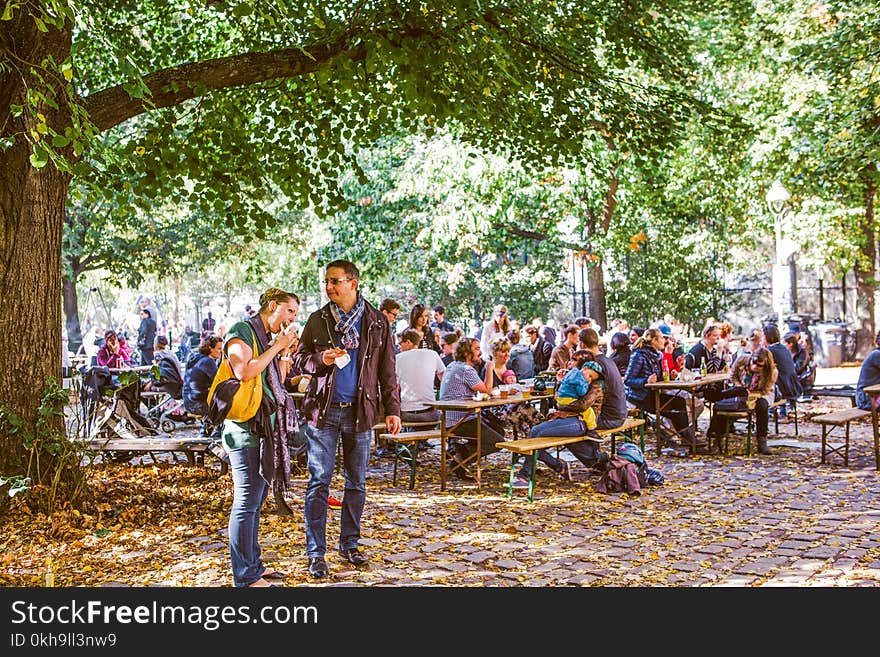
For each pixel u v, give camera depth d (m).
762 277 33.28
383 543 7.07
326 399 6.19
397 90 9.83
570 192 21.77
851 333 28.48
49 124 7.64
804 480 9.91
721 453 12.02
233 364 5.35
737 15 19.50
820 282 30.78
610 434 9.81
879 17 15.37
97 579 6.13
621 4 11.68
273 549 6.89
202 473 10.05
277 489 8.06
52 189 7.89
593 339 9.71
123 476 9.66
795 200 24.62
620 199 23.89
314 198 11.10
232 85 8.60
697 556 6.69
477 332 20.69
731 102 23.30
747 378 11.91
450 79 9.54
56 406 7.82
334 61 8.73
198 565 6.43
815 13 19.58
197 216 26.00
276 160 10.97
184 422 11.84
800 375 17.27
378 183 24.77
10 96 7.43
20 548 6.86
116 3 10.55
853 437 13.25
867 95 15.60
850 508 8.34
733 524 7.73
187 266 29.00
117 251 26.22
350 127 11.19
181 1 11.09
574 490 9.44
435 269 27.50
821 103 17.50
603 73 11.41
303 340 6.30
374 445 12.76
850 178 18.39
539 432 9.49
